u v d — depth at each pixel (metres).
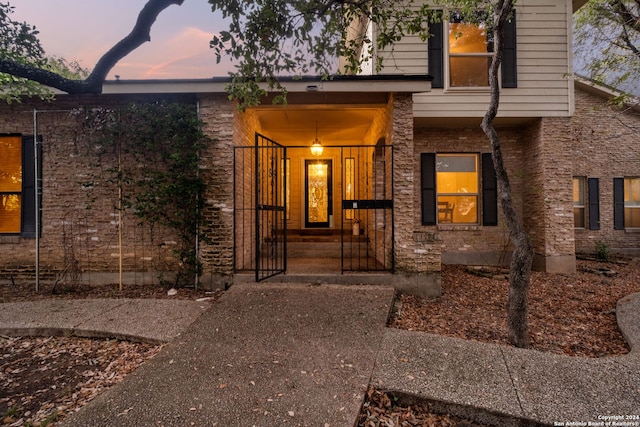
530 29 7.35
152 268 5.93
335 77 5.56
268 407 2.47
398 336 3.69
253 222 7.02
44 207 6.02
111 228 5.96
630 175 9.84
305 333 3.74
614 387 2.69
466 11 5.80
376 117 7.18
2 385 2.92
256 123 7.28
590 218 9.85
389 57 7.31
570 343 3.85
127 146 5.88
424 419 2.51
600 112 9.78
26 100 6.09
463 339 3.66
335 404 2.51
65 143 6.00
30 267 6.05
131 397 2.60
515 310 3.73
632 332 3.88
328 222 9.98
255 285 5.31
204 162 5.75
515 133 8.22
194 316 4.32
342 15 3.88
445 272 7.41
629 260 8.91
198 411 2.42
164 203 5.69
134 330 3.87
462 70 7.46
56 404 2.63
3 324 4.03
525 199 8.09
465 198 8.49
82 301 4.93
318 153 8.77
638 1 6.45
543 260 7.42
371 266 6.39
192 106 5.79
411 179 5.77
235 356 3.25
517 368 3.01
